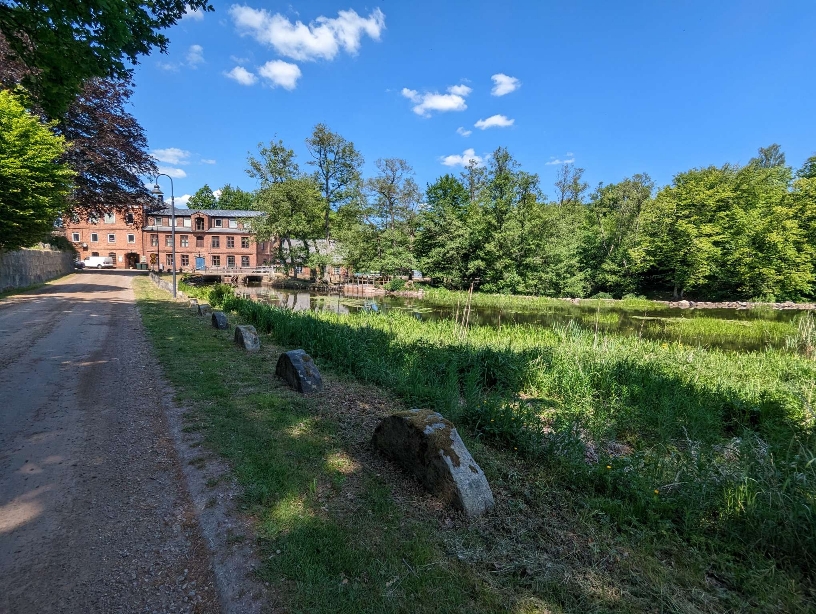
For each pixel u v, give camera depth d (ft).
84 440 12.92
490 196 115.85
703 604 7.45
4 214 50.90
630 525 9.85
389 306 76.43
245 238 176.35
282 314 35.86
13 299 51.13
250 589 7.14
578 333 40.04
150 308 46.01
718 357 32.40
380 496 10.10
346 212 142.51
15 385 18.21
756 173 114.52
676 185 111.75
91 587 7.21
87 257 162.61
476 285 111.45
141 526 8.91
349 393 18.51
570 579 7.72
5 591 7.02
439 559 8.07
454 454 10.25
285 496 9.94
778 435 15.70
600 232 117.50
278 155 127.85
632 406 20.03
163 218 166.91
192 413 15.05
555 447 13.24
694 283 99.66
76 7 13.29
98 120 71.31
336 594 7.07
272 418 14.76
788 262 95.30
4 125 49.42
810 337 41.60
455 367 22.40
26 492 10.04
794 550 8.95
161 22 18.20
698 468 11.64
